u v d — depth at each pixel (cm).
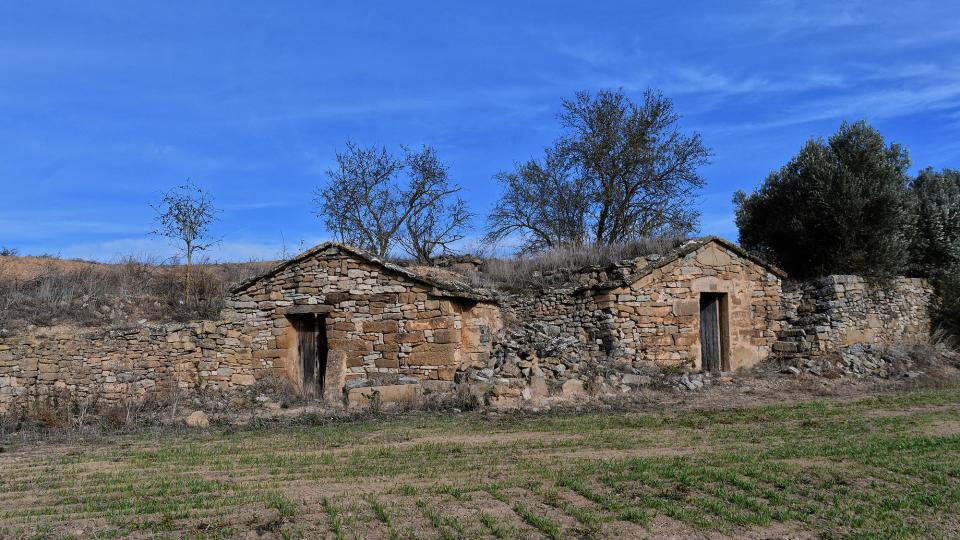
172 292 1889
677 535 697
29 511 736
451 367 1582
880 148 2192
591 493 802
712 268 1878
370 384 1514
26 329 1559
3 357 1472
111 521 703
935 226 2242
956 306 2147
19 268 2166
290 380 1659
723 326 1898
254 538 662
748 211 2459
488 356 1684
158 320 1711
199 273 2048
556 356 1630
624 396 1515
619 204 3102
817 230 2172
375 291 1647
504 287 1981
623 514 741
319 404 1508
